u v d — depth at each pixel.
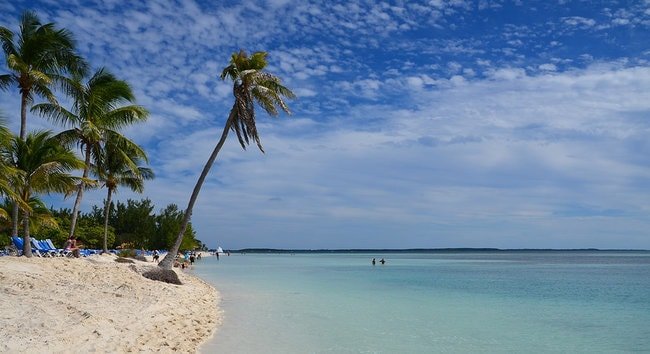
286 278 41.53
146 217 83.50
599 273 56.75
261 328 15.70
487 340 14.57
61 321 11.09
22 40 24.22
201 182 28.31
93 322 11.59
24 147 21.83
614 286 36.03
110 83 28.33
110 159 33.03
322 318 18.08
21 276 15.76
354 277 44.56
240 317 17.97
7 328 9.79
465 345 13.80
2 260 18.28
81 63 25.89
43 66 24.95
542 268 71.44
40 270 17.75
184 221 27.78
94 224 66.06
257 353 12.20
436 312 20.39
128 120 29.16
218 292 27.44
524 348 13.60
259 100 28.66
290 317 18.19
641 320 18.92
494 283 38.56
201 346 12.84
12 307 11.51
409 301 24.47
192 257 69.50
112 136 29.25
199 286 27.75
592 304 24.19
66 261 20.77
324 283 36.25
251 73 27.70
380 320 17.88
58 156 21.80
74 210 28.41
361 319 18.03
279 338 14.13
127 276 21.31
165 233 84.88
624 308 22.62
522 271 61.03
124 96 28.88
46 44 24.20
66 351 9.22
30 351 8.70
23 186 21.25
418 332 15.59
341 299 24.86
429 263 95.06
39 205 25.12
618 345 14.19
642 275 51.81
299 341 13.77
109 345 10.30
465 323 17.59
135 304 15.44
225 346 12.91
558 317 19.55
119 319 12.71
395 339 14.38
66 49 25.16
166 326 13.55
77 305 13.27
